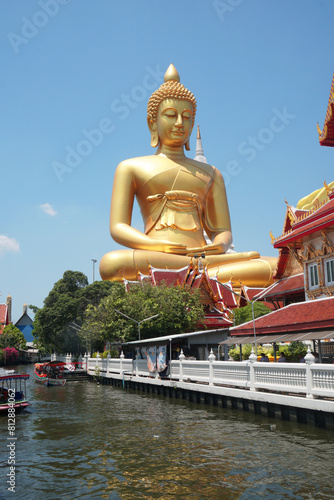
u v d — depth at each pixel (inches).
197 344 1273.4
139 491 460.8
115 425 789.2
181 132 2031.3
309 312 842.8
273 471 496.1
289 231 1143.6
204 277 1691.7
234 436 650.8
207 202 2110.0
